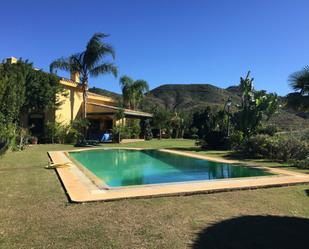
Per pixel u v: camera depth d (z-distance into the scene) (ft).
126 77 152.56
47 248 17.97
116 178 46.47
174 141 122.31
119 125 118.62
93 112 118.42
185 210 25.12
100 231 20.53
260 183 34.81
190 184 34.12
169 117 148.36
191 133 151.23
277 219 23.15
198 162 61.98
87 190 31.19
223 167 53.78
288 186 34.76
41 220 22.59
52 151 73.56
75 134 104.68
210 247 18.20
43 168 46.68
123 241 18.95
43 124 105.40
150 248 18.02
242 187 32.78
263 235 20.01
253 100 81.97
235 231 20.65
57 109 104.58
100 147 90.07
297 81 64.13
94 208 25.58
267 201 28.12
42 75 97.09
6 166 48.55
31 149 79.15
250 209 25.58
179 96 342.44
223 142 84.28
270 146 61.67
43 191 31.32
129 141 117.08
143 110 175.01
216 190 31.50
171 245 18.42
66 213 24.23
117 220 22.66
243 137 80.38
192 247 18.17
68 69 112.98
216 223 22.13
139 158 70.69
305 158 53.93
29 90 93.20
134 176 48.52
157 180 44.09
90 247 18.12
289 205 26.91
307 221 22.77
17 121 91.09
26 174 41.29
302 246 18.44
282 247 18.28
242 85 84.33
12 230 20.63
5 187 33.12
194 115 157.79
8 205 26.30
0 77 68.49
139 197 28.81
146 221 22.47
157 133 149.69
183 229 20.93
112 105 148.25
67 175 39.99
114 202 27.48
